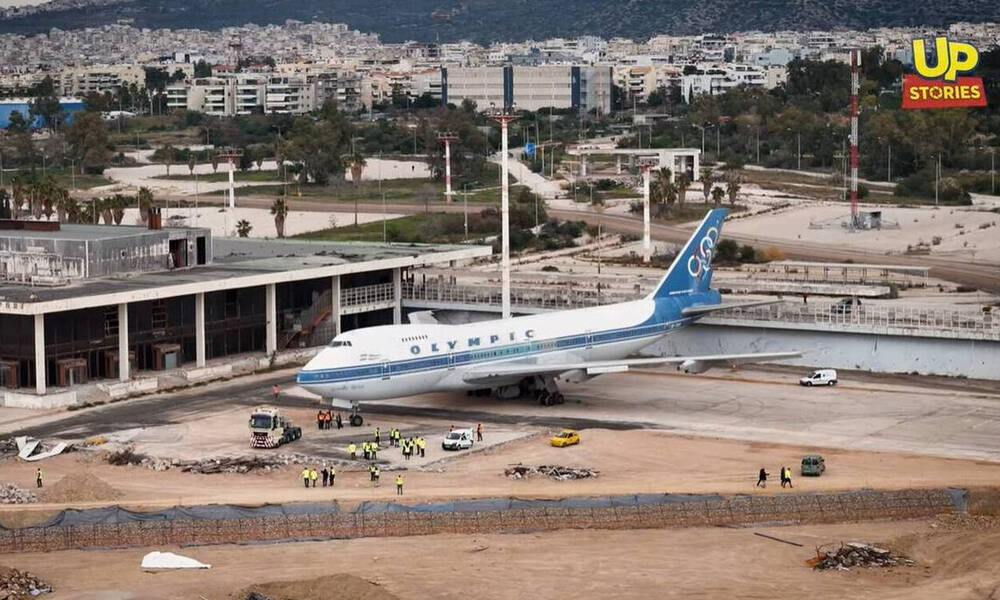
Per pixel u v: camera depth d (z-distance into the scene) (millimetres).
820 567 185250
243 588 178125
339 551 193750
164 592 177000
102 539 197250
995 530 199625
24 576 181250
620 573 183500
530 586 179000
